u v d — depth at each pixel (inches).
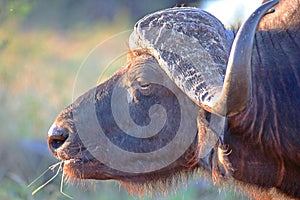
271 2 793.6
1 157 1375.5
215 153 887.1
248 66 787.4
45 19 3299.7
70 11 3417.8
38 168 1321.4
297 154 872.3
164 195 956.0
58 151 936.3
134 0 3353.8
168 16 886.4
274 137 870.4
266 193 920.9
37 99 1566.2
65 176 1028.5
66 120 933.2
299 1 886.4
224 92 802.2
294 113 861.2
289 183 900.6
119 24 3161.9
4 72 1640.0
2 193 1211.9
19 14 1547.7
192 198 1242.6
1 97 1566.2
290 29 885.8
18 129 1446.9
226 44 885.2
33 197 1218.6
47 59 2383.1
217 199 1221.1
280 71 868.6
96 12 3531.0
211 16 892.6
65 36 3125.0
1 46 1577.3
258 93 868.0
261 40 885.2
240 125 872.9
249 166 894.4
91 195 1263.5
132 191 953.5
